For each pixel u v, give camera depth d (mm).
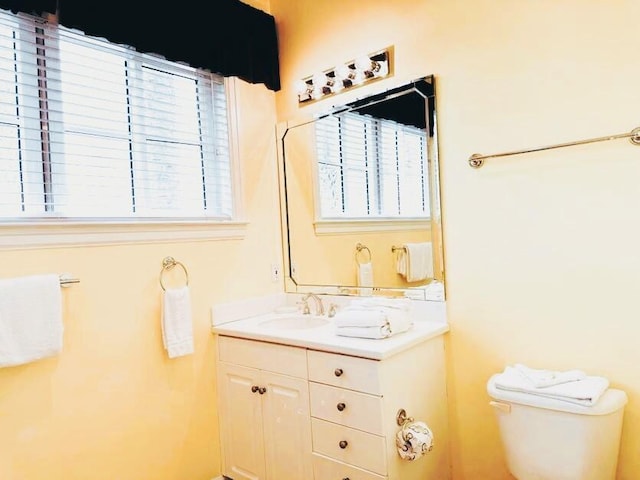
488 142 1813
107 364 1824
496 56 1782
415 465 1742
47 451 1658
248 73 2324
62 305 1697
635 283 1517
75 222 1721
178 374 2061
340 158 2303
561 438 1464
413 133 2021
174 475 2031
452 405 1944
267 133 2520
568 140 1627
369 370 1609
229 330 2113
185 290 2031
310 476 1819
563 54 1630
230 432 2156
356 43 2221
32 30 1695
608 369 1575
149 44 1876
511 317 1783
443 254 1953
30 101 1697
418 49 2002
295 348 1846
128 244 1899
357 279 2260
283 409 1908
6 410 1566
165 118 2107
